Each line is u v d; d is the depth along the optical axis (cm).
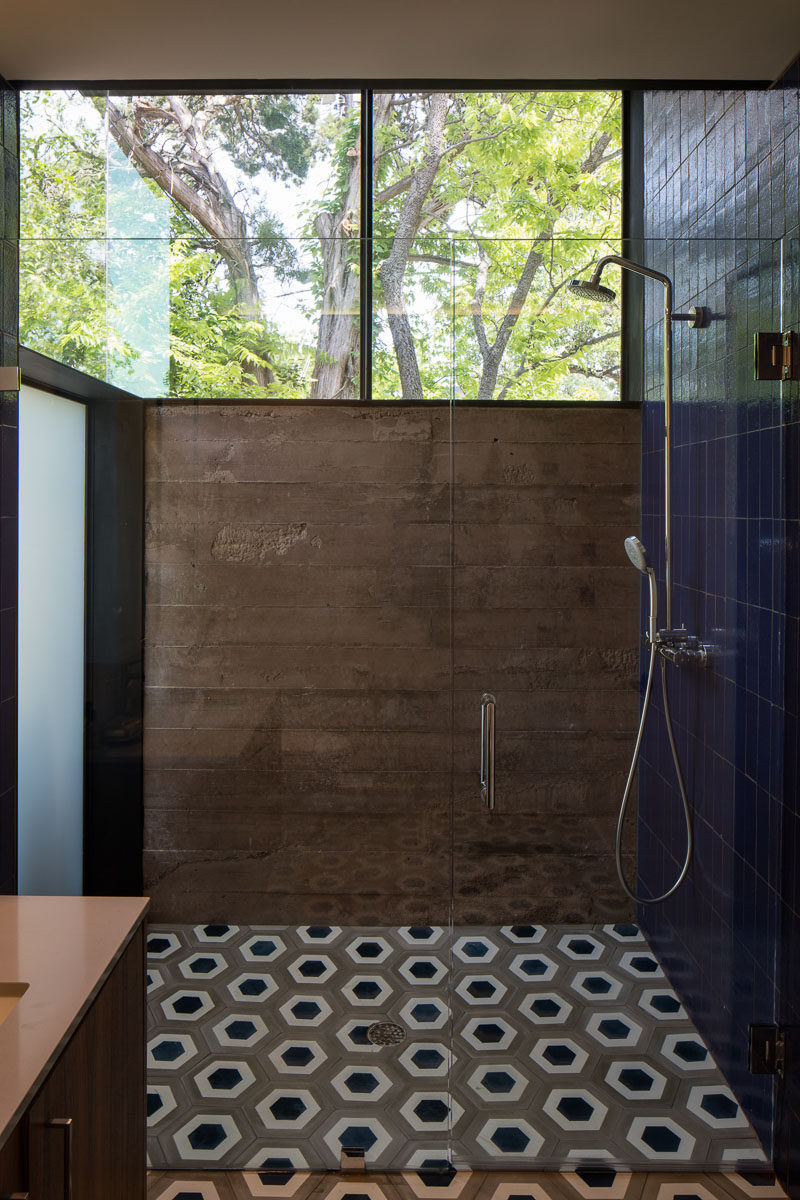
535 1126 249
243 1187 238
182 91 343
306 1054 252
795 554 239
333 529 249
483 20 222
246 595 251
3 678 251
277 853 254
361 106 369
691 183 303
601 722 250
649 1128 250
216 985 254
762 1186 242
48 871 255
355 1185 240
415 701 251
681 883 252
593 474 247
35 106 346
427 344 246
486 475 247
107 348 249
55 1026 142
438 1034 252
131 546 252
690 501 247
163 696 254
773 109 247
